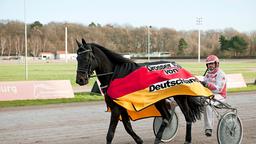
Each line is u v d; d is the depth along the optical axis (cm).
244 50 9819
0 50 11581
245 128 857
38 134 797
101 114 1093
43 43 11581
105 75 620
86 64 598
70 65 5634
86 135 787
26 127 880
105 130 843
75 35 11812
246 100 1448
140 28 12188
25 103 1333
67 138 756
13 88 1435
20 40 11619
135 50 12000
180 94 607
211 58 660
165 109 645
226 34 11975
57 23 12350
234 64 5547
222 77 657
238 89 1894
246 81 2494
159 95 604
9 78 2850
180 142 719
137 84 599
